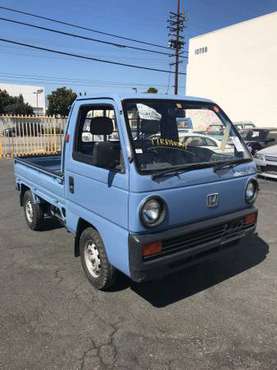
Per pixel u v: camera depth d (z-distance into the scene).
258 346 3.03
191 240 3.42
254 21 26.38
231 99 29.41
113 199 3.31
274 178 10.23
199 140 3.91
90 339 3.14
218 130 4.12
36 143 17.95
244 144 4.18
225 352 2.96
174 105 3.79
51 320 3.43
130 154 3.11
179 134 3.80
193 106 3.99
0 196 8.62
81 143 4.08
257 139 13.96
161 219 3.19
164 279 4.21
